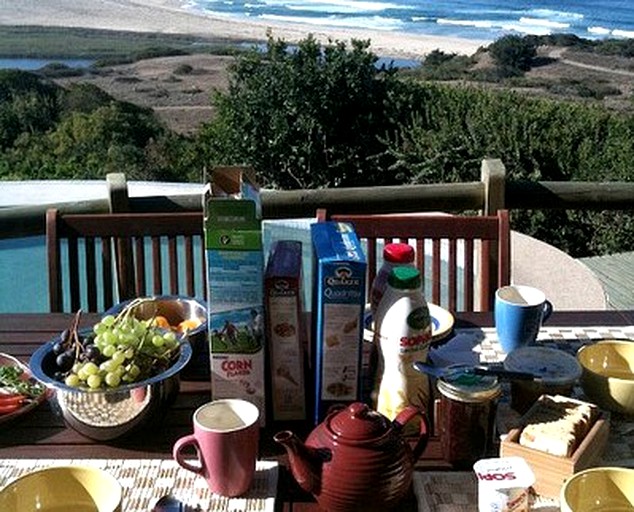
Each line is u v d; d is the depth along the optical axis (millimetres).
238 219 1237
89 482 1074
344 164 7578
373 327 1323
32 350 1582
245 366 1294
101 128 9164
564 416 1198
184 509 1124
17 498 1058
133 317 1406
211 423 1178
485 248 1995
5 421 1312
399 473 1103
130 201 2293
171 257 2035
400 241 2008
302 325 1329
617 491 1074
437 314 1648
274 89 7699
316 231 1369
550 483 1136
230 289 1263
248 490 1165
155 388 1271
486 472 1060
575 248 5426
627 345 1441
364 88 7551
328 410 1227
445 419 1211
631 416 1316
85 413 1260
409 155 6582
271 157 7781
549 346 1582
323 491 1100
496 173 2389
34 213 2279
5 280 4758
